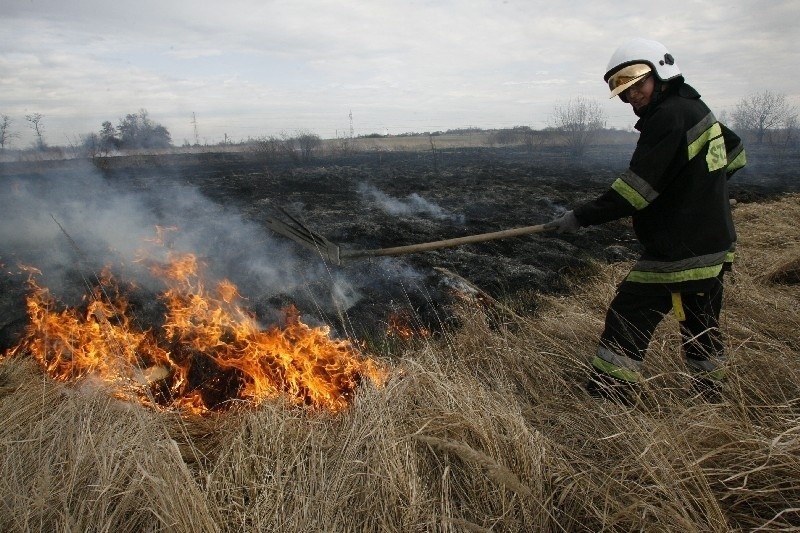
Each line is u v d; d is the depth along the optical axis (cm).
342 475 218
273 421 249
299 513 202
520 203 1149
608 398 265
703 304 267
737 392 246
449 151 3647
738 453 206
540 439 229
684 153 244
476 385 270
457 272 580
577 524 200
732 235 265
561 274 585
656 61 254
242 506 205
